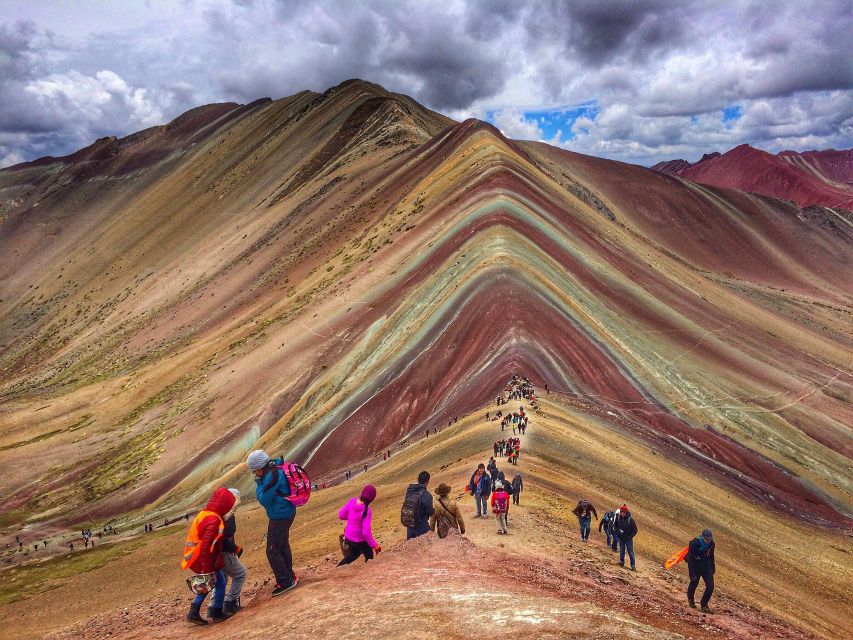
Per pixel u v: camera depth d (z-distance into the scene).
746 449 55.06
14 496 81.12
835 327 131.62
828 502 50.94
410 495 11.80
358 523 10.95
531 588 9.98
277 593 9.48
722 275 165.25
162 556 46.34
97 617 18.12
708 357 76.88
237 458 71.81
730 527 34.59
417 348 66.44
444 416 51.12
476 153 127.19
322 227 149.25
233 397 84.75
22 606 41.44
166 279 179.88
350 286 100.06
